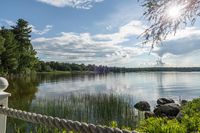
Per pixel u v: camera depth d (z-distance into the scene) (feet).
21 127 26.84
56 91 96.02
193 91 112.37
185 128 15.49
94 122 35.42
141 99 78.48
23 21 196.85
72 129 5.47
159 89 123.03
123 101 52.13
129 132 4.63
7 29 178.70
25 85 116.88
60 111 39.81
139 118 38.63
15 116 6.99
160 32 12.84
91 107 44.70
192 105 27.02
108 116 37.96
